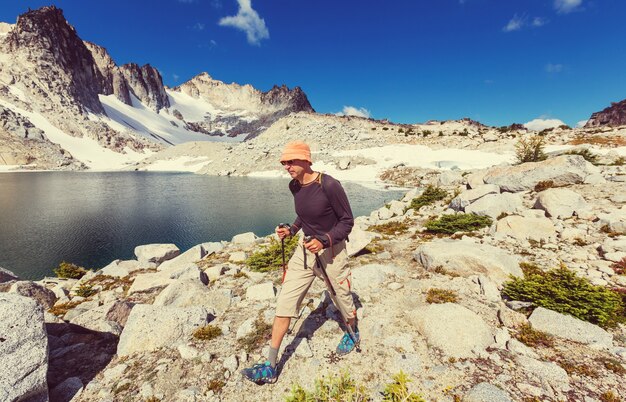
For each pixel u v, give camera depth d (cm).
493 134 7231
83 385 337
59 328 460
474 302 476
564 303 435
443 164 5466
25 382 285
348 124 12462
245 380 326
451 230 961
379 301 484
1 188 4612
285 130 12094
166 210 2728
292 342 384
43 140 14212
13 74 17900
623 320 412
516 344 349
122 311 505
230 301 539
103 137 17838
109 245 1661
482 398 269
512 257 603
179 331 416
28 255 1485
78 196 3697
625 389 285
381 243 898
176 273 696
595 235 741
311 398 272
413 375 316
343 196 298
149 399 305
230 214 2531
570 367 318
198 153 13162
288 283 324
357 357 350
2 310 297
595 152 4400
